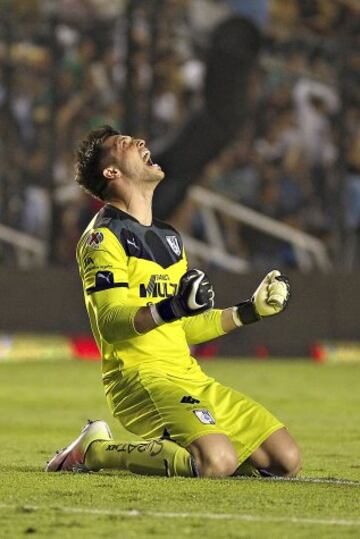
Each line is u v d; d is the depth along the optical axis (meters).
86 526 18.58
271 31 76.25
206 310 23.14
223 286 74.38
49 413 43.75
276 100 76.06
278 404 48.81
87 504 20.56
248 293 74.38
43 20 74.06
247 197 75.81
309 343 76.44
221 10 75.56
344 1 76.94
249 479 23.81
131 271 24.78
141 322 23.44
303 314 76.38
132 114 74.50
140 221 25.22
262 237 76.12
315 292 76.12
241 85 75.44
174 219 75.19
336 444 34.50
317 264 76.69
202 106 75.12
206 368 68.75
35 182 73.88
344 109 76.75
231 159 75.69
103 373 25.22
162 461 23.64
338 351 75.56
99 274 24.25
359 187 76.62
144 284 24.81
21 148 73.88
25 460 29.08
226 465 23.61
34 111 73.81
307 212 76.38
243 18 75.81
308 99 76.44
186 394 24.14
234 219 75.81
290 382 60.41
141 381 24.45
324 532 18.39
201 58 75.19
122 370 24.73
